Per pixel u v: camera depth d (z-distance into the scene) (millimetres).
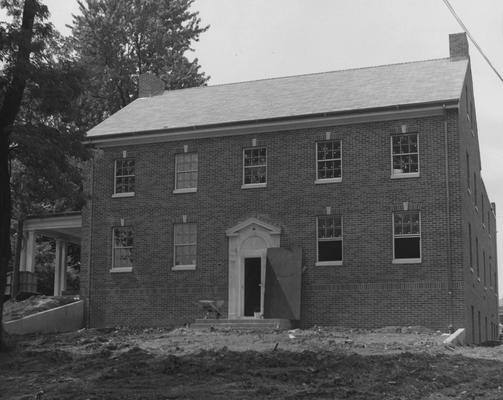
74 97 20188
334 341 21922
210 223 31672
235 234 31031
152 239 32656
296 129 30703
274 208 30641
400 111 28844
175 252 32281
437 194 28172
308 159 30344
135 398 12883
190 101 35812
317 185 30047
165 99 37000
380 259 28625
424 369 15945
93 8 51031
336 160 30062
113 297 32938
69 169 20516
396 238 28688
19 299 37125
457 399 13047
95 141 33656
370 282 28625
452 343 23203
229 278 30922
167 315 31828
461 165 28484
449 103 28156
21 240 37719
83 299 33406
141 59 52438
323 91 32656
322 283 29359
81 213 35594
